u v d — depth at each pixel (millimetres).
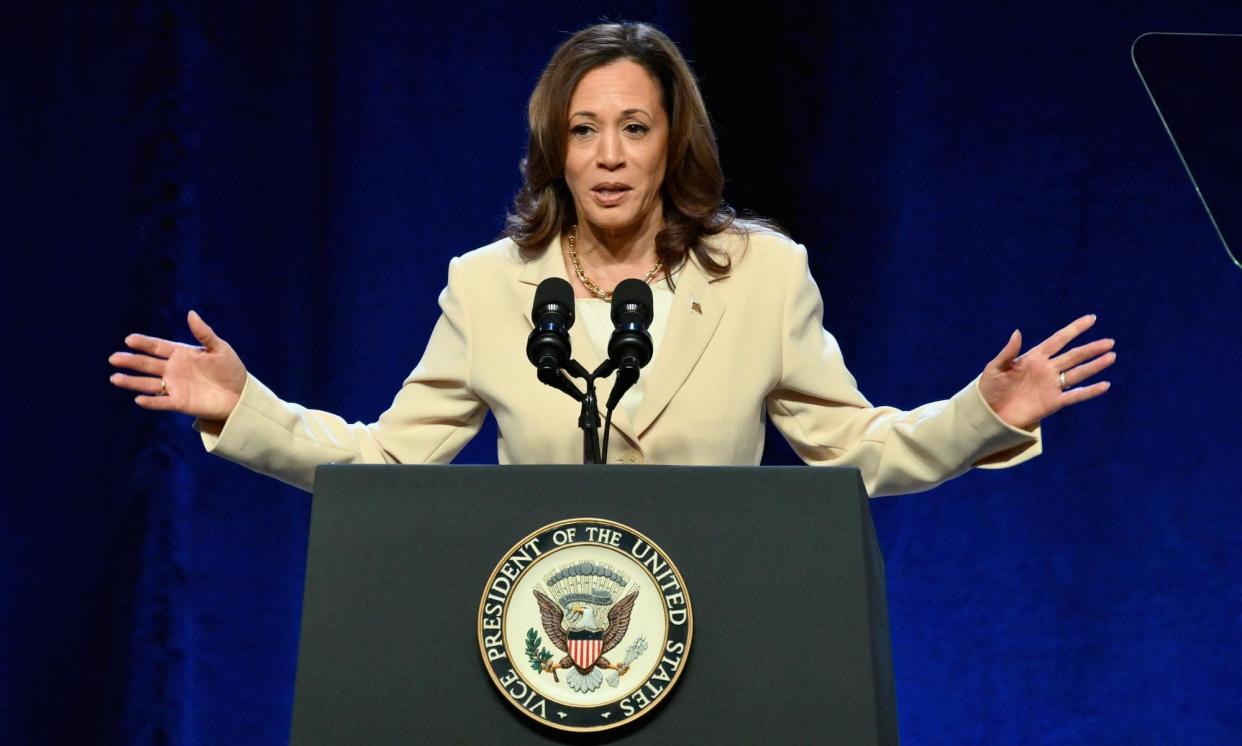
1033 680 13250
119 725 13117
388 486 5734
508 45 14109
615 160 7992
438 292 13898
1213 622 13039
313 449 8023
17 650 13133
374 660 5535
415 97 14031
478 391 8344
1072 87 13602
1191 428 13234
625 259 8516
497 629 5484
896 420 8109
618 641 5461
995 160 13625
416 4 14109
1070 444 13406
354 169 13922
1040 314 13469
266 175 13750
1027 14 13680
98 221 13469
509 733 5434
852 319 13680
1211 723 12953
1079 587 13266
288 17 13883
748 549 5578
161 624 13219
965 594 13445
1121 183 13477
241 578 13438
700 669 5461
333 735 5461
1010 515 13461
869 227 13695
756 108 13844
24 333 13328
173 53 13625
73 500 13289
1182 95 9484
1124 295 13391
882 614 6012
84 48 13594
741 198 13789
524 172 8625
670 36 13891
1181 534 13164
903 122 13695
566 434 8023
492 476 5727
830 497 5613
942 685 13383
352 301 13820
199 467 13445
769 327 8328
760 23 13875
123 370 13406
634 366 6516
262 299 13648
